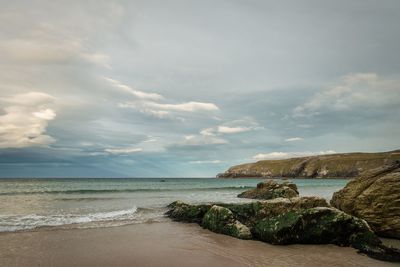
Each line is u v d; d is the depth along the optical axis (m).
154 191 58.66
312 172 194.12
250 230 18.72
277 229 16.66
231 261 13.66
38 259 13.25
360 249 15.42
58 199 39.50
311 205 20.19
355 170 176.88
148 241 17.17
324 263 13.40
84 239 17.19
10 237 17.08
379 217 18.42
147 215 26.55
